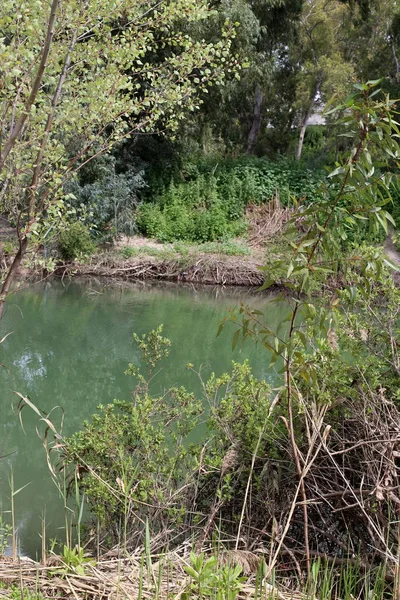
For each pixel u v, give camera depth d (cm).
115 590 299
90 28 450
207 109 2128
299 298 287
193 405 456
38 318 1228
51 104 437
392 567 315
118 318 1271
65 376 867
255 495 387
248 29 1886
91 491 379
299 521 362
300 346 415
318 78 2869
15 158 431
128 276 1711
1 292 461
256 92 3038
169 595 291
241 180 2311
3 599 280
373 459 338
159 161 2219
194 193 2170
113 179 1839
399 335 411
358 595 325
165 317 1307
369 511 338
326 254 283
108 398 774
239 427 409
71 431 666
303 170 2341
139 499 387
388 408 370
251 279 1714
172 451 479
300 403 338
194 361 940
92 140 475
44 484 535
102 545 390
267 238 1986
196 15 497
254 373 859
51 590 302
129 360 954
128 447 418
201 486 405
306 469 309
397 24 2564
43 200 453
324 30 3059
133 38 487
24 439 644
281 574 348
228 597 270
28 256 492
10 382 838
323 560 350
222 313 1366
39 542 434
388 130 258
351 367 393
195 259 1748
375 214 265
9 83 383
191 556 283
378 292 425
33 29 386
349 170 263
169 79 533
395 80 2623
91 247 1672
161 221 2000
